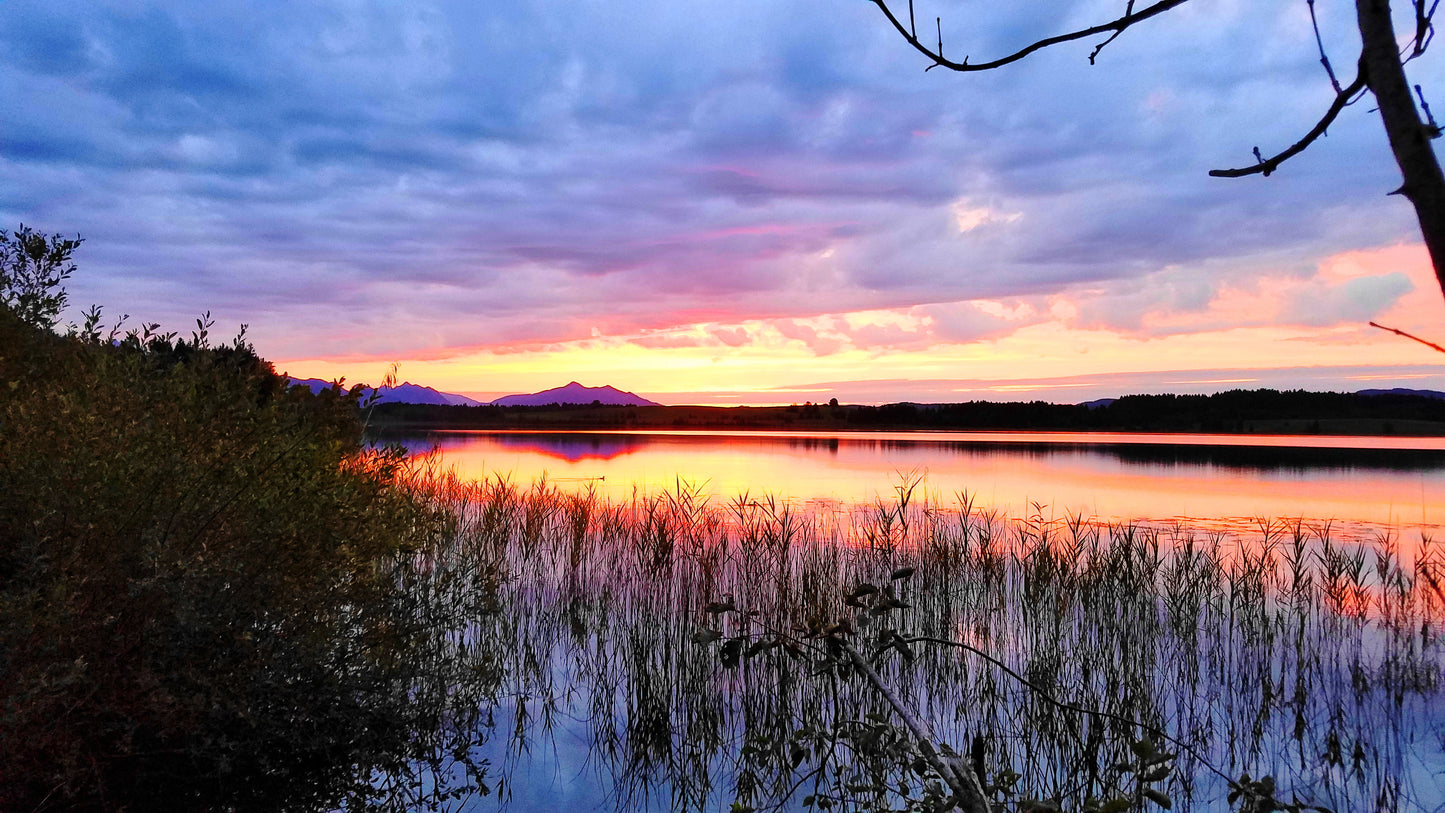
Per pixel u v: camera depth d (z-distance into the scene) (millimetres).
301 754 4203
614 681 7133
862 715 6246
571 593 9516
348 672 4363
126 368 4227
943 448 56938
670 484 22547
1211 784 5500
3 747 2879
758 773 5410
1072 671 7355
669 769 5480
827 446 60719
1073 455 46438
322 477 4383
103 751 3336
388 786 4742
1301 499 20469
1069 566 9617
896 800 4746
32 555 2984
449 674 5012
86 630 3160
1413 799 5172
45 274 4820
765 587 9180
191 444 3783
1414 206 960
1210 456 45500
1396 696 7016
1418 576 11109
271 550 3775
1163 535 14039
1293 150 1389
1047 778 5500
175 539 3453
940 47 1512
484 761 5520
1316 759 5871
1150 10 1373
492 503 12039
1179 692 7246
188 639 3416
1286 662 7984
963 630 8602
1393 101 1000
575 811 4840
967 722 6352
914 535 12992
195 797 3865
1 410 3521
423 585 4941
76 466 3266
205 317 4262
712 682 6938
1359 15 1071
